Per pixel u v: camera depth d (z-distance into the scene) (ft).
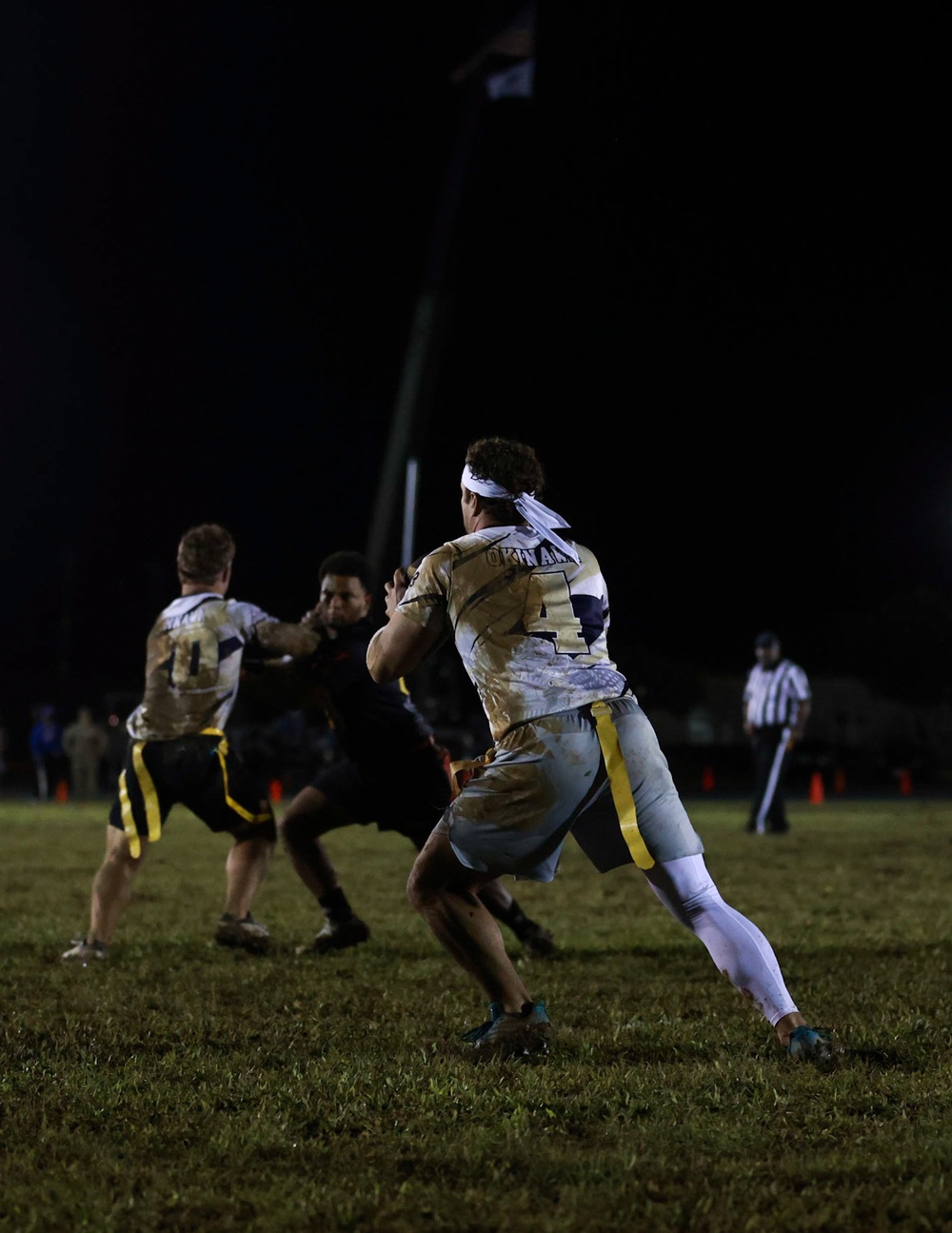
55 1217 13.43
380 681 20.94
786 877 50.42
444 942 20.49
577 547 20.81
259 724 150.20
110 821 31.12
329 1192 14.05
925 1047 20.97
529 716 19.60
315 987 26.66
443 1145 15.57
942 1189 13.91
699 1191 14.19
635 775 19.61
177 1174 14.74
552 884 49.01
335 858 60.29
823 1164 14.83
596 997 25.73
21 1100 17.81
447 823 19.95
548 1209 13.71
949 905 41.47
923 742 189.98
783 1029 19.83
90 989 26.35
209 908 40.50
